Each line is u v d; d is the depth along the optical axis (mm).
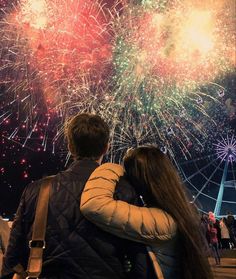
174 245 2305
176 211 2301
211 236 15969
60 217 2209
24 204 2324
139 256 2229
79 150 2465
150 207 2352
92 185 2236
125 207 2189
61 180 2312
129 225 2158
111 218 2146
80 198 2242
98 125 2488
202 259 2281
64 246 2164
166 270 2277
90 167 2377
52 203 2246
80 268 2139
